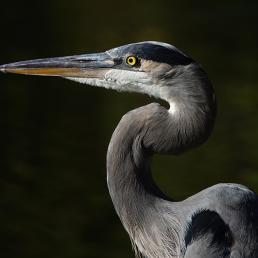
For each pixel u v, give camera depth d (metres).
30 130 16.17
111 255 11.23
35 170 14.00
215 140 15.76
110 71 6.77
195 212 6.52
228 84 19.80
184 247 6.52
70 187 13.41
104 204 12.86
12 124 16.52
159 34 25.34
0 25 25.92
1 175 13.73
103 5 30.33
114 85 6.79
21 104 18.06
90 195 13.13
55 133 16.03
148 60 6.64
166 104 18.20
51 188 13.33
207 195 6.53
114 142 6.62
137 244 6.74
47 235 11.82
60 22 26.81
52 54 22.12
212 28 26.36
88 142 15.48
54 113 17.45
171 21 27.39
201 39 24.98
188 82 6.56
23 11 28.36
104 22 27.11
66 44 23.50
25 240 11.62
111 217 12.49
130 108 17.91
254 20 27.42
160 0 31.36
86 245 11.47
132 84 6.74
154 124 6.58
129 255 11.20
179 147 6.62
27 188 13.26
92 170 14.12
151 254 6.71
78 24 26.66
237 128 16.33
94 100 18.67
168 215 6.62
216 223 6.39
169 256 6.62
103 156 14.79
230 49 23.86
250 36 25.39
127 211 6.65
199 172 14.25
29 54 22.03
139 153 6.61
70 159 14.59
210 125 6.60
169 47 6.64
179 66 6.58
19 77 20.67
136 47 6.69
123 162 6.60
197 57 22.83
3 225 12.04
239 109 17.50
